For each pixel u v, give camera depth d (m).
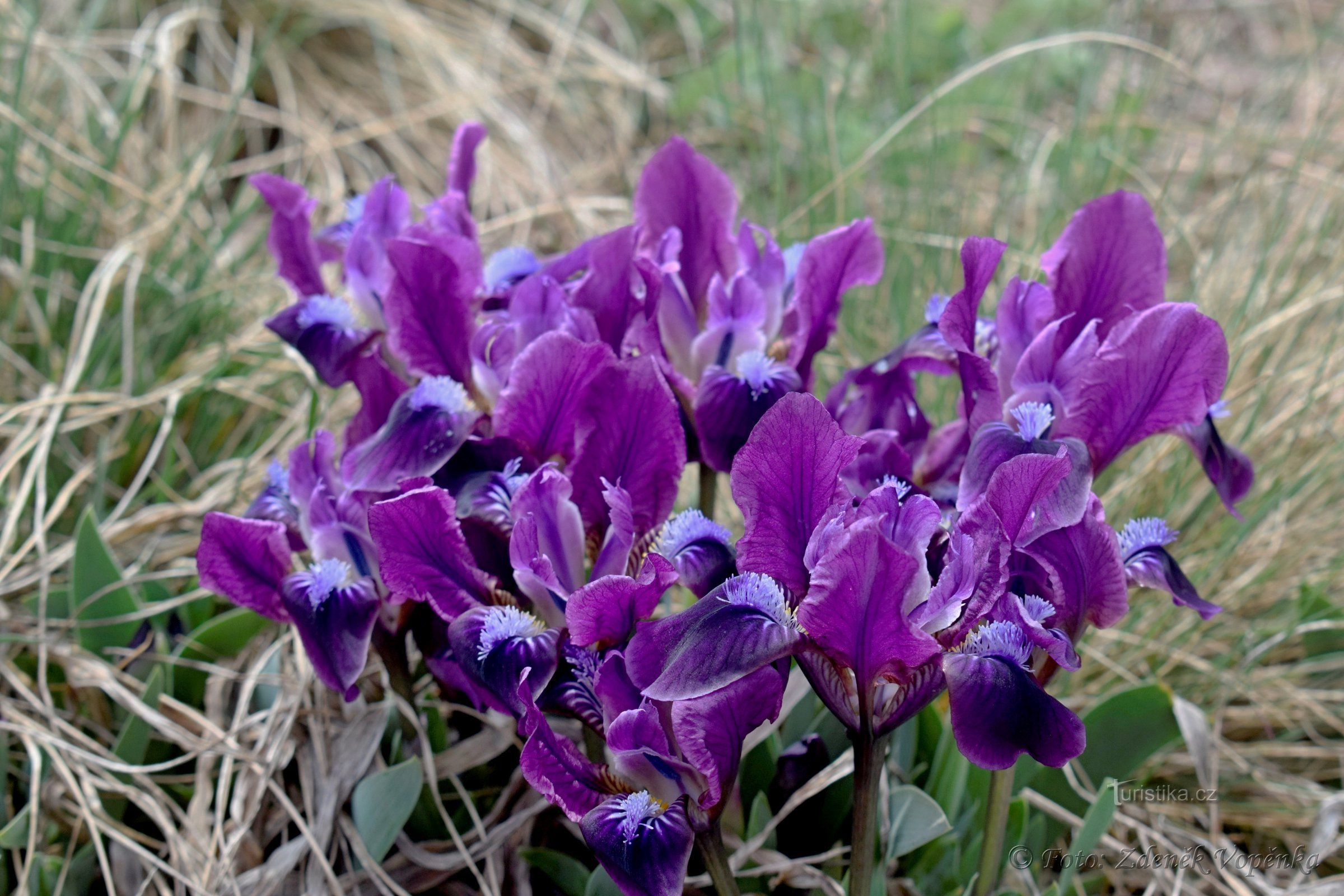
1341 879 0.73
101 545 0.74
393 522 0.65
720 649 0.62
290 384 0.91
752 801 0.71
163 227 0.98
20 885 0.70
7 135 0.97
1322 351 0.90
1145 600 0.80
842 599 0.62
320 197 1.16
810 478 0.63
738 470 0.63
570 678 0.65
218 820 0.72
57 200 0.98
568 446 0.68
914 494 0.66
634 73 1.34
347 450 0.69
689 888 0.69
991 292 0.89
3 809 0.74
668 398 0.66
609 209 1.19
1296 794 0.78
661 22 1.47
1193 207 1.14
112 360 0.89
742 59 1.14
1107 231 0.68
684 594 0.75
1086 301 0.68
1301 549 0.83
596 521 0.67
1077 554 0.64
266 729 0.73
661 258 0.70
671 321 0.70
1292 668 0.80
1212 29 1.20
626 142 1.30
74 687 0.75
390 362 0.73
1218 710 0.78
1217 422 0.86
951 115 1.06
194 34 1.31
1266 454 0.86
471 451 0.68
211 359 0.90
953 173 1.06
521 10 1.41
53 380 0.86
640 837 0.63
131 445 0.84
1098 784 0.72
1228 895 0.74
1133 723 0.71
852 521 0.63
